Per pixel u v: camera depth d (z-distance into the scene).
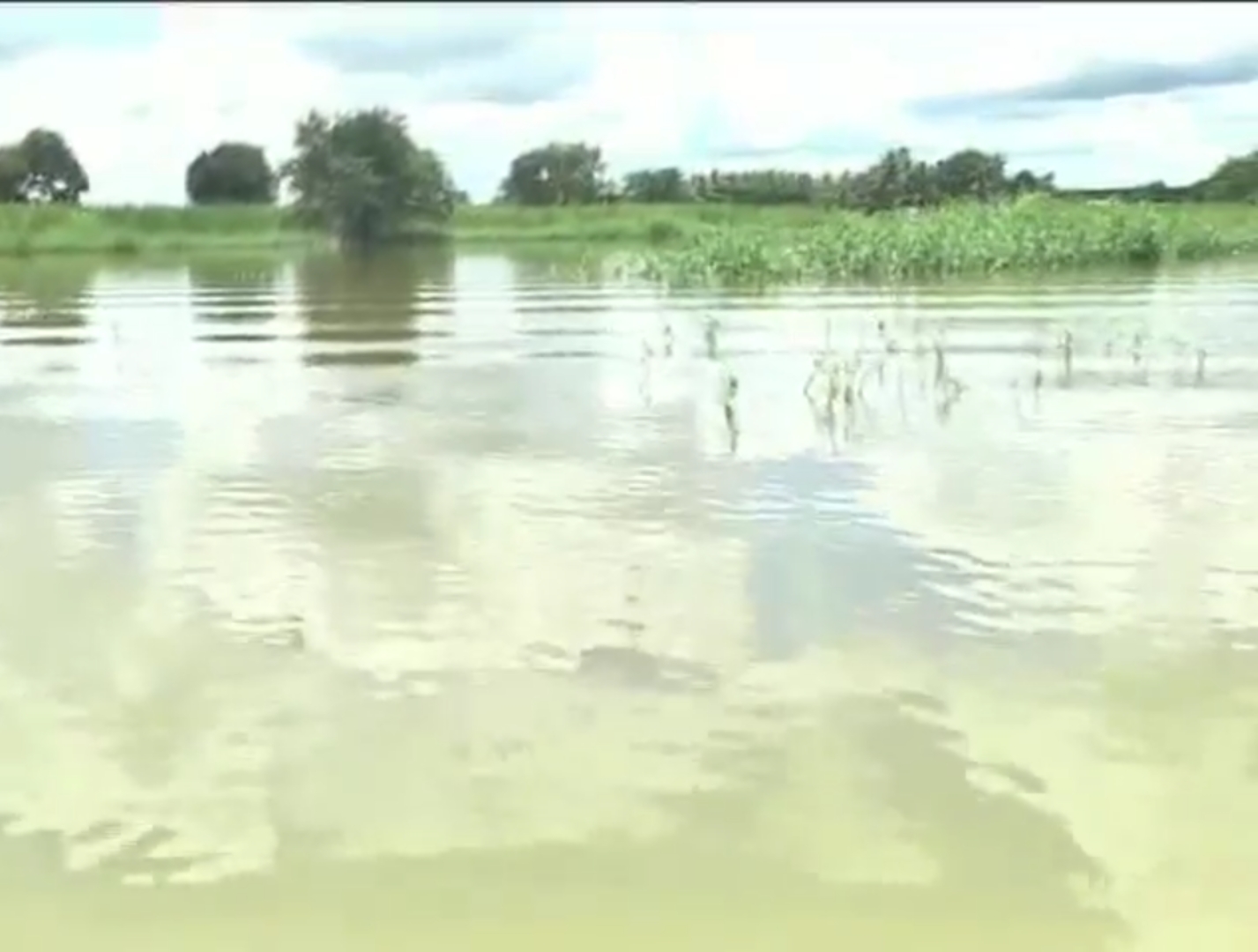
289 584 6.49
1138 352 11.74
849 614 5.97
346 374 12.04
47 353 13.43
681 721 5.03
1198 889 3.99
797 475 8.16
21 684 5.45
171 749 4.90
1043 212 19.86
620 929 3.87
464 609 6.13
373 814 4.47
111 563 6.82
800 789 4.55
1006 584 6.29
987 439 8.95
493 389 11.13
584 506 7.63
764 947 3.78
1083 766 4.65
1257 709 5.03
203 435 9.61
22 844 4.34
